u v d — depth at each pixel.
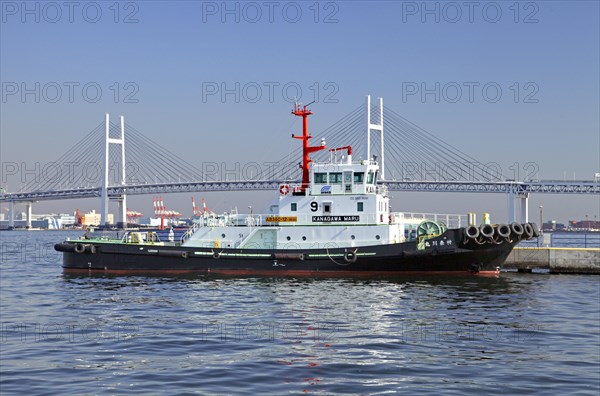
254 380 17.95
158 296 34.81
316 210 42.88
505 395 16.69
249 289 36.94
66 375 18.45
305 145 45.62
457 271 42.31
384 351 21.34
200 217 45.97
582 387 17.31
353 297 33.66
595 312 29.45
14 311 30.53
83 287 39.41
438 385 17.52
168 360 20.16
